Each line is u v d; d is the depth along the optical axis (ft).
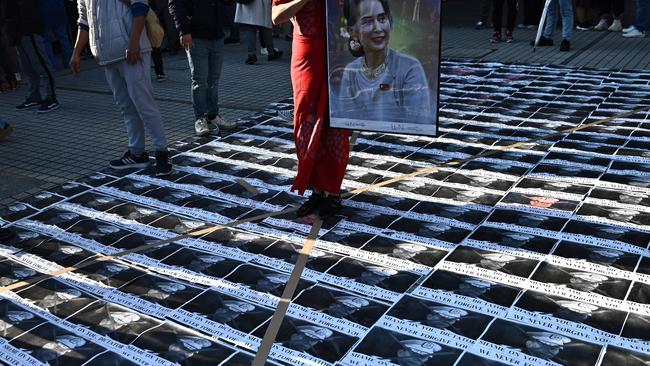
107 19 14.25
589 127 17.57
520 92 21.91
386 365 8.13
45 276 10.85
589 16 36.32
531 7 37.70
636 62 26.27
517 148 16.10
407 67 10.87
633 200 12.66
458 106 20.38
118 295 10.14
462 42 33.53
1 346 8.90
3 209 13.79
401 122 11.27
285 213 13.00
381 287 10.00
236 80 26.68
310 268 10.68
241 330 9.05
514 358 8.12
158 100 23.73
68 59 31.76
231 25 36.86
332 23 11.02
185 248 11.65
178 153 17.08
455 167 14.98
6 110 23.34
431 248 11.16
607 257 10.49
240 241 11.83
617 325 8.69
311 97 11.64
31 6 21.63
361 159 15.78
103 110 22.67
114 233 12.42
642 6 31.96
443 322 8.98
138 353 8.61
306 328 9.02
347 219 12.50
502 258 10.64
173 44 34.60
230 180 15.01
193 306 9.72
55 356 8.61
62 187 14.96
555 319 8.90
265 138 18.17
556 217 12.06
